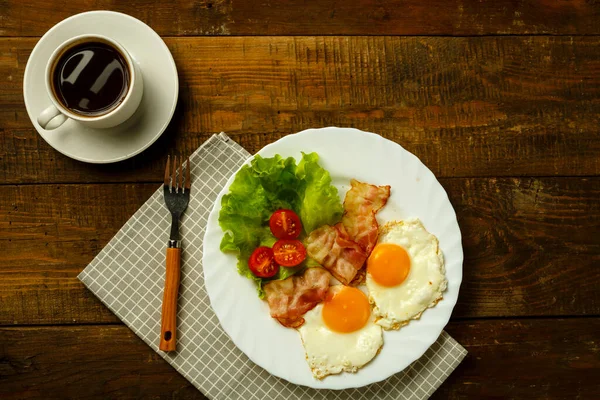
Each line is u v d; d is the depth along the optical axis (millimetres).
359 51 866
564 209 868
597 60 874
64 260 845
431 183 814
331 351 802
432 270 809
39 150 849
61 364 841
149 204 835
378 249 810
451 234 812
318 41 864
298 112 860
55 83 786
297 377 798
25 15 850
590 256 866
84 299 845
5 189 846
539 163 870
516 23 876
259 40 862
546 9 878
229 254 805
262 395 831
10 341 841
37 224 846
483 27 874
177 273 820
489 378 853
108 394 842
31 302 843
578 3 877
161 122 816
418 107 866
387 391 833
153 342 833
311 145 814
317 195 792
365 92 864
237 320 802
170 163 851
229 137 852
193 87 856
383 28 870
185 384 845
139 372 843
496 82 873
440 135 866
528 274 861
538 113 874
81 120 777
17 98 848
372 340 804
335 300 804
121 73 793
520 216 865
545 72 875
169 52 815
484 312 856
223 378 831
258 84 859
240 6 862
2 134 847
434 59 871
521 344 857
